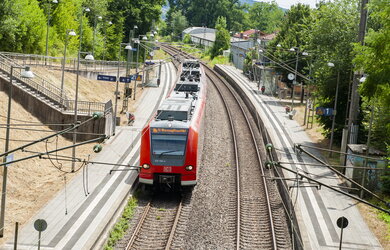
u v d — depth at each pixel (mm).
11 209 19391
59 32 59281
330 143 31562
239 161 28922
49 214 18875
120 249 16625
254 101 51125
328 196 23219
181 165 22125
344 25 35469
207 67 82438
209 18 158000
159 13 90062
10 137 26234
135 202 21406
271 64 62125
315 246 17438
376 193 24078
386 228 19594
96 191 21688
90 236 16797
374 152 24312
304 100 57969
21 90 30844
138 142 31562
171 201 21781
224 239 17781
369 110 28828
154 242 17234
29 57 41156
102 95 44469
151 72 64688
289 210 20859
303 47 50500
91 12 72875
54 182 22953
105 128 31219
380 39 17203
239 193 22859
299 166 28281
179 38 144000
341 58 32719
